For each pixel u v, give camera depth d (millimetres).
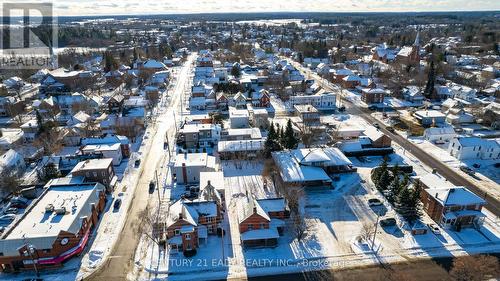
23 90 146125
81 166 69250
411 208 60344
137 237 57219
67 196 60562
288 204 60719
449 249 53344
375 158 83500
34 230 51688
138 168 80062
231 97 133250
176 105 127875
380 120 109625
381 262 51062
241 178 75375
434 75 136875
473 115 109312
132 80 158375
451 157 83125
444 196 58156
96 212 61188
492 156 81375
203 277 49031
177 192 70188
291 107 122125
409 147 89062
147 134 100562
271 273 49500
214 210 56625
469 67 179125
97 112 119188
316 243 55094
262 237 53875
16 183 69375
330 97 123062
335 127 100375
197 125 95875
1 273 50156
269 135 83625
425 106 119562
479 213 57156
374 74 166250
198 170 72562
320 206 64812
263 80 157250
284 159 75875
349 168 76812
